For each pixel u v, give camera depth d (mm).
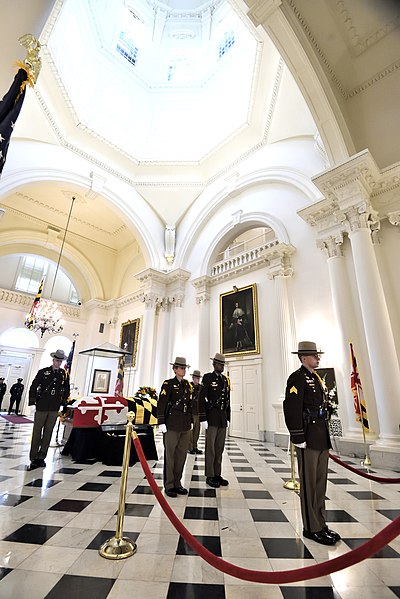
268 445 7219
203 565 1938
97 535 2295
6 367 14961
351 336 6258
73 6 9047
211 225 11859
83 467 4434
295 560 1990
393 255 6125
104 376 7590
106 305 16734
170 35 12711
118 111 11609
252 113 9984
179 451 3609
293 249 8383
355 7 5273
